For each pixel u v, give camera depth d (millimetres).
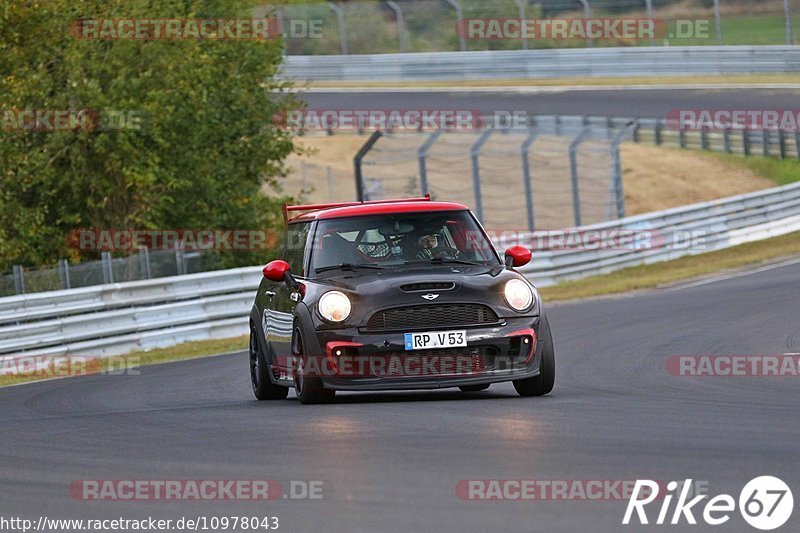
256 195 97062
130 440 26906
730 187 132375
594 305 71312
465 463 21391
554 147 138125
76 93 78375
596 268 92625
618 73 156875
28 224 78750
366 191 117625
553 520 16891
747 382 35250
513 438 24031
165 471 22281
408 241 33844
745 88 146375
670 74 154125
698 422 26078
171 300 65312
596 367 41844
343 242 34000
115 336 61156
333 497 19031
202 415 31328
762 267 85688
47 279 64188
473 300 31219
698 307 63750
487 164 136125
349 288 31719
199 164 87250
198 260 75062
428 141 103438
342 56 166125
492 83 161000
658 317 60375
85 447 26203
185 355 58844
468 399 32156
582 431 24812
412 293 31172
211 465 22656
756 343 47125
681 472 19859
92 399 39094
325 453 23250
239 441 25594
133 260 69062
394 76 165000
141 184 80938
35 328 56469
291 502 18828
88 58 81375
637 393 33000
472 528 16547
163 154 84312
